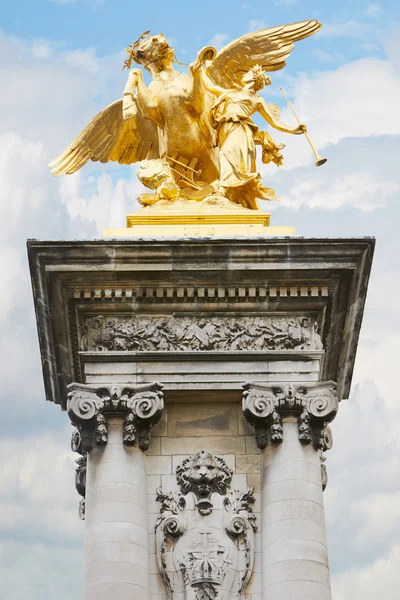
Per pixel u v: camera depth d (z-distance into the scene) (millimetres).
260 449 28422
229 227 30172
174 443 28531
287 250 28656
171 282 28859
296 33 32906
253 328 28953
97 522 27469
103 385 28312
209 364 28562
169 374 28484
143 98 32188
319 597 26875
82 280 28891
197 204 30797
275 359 28578
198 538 27641
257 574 27500
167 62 32719
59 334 30062
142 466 28078
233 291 28938
